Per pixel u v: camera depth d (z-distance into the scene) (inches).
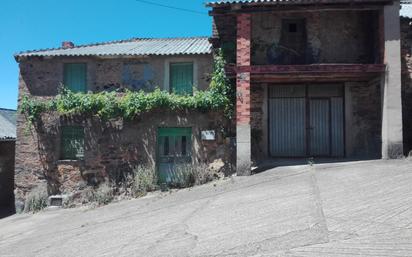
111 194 559.8
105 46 673.0
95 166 585.3
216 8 496.7
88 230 370.0
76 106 581.6
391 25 478.6
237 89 487.8
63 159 595.2
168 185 561.3
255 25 567.2
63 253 299.1
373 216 265.3
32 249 336.5
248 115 484.4
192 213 349.1
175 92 590.6
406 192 314.3
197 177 543.8
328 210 290.5
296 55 559.8
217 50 567.2
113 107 579.2
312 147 574.2
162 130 581.9
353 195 324.2
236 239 255.4
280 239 242.8
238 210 328.5
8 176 722.8
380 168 416.2
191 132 574.2
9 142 728.3
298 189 369.1
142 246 275.3
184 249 252.4
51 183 591.2
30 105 594.6
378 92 523.2
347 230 244.2
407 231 232.5
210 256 232.7
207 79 585.6
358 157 533.3
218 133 564.7
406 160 450.9
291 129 578.6
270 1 476.4
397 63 473.7
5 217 569.6
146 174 557.9
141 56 591.5
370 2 480.1
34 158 597.0
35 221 498.6
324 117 575.8
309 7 486.0
